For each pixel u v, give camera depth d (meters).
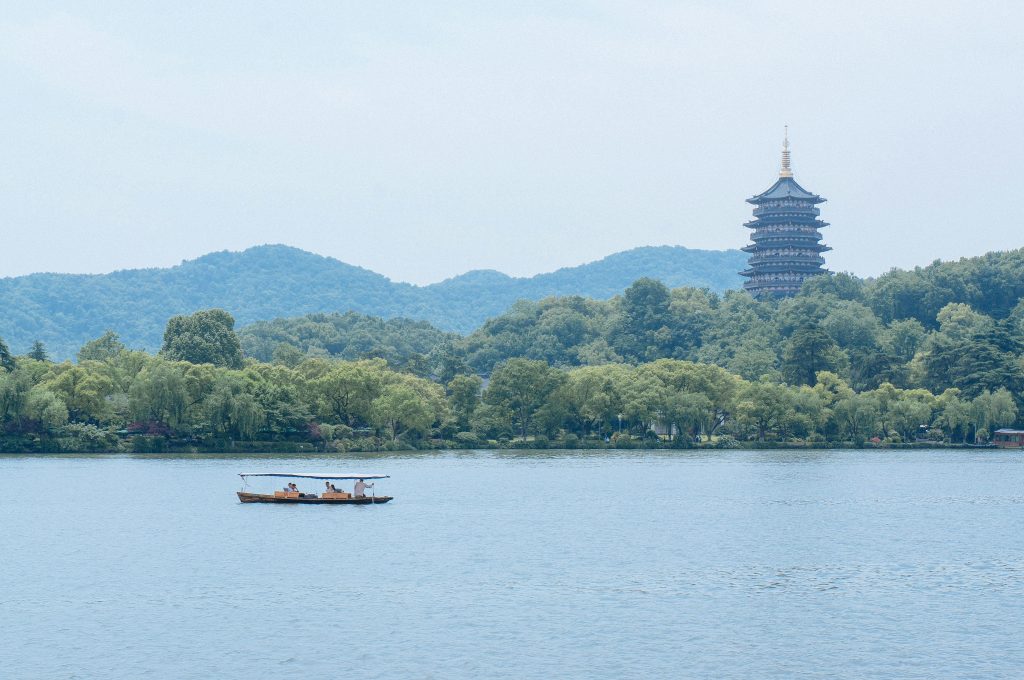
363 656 151.62
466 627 165.38
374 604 179.25
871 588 190.88
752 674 144.00
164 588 191.38
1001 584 194.00
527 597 184.12
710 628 164.62
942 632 162.25
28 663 149.00
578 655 151.88
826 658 150.38
